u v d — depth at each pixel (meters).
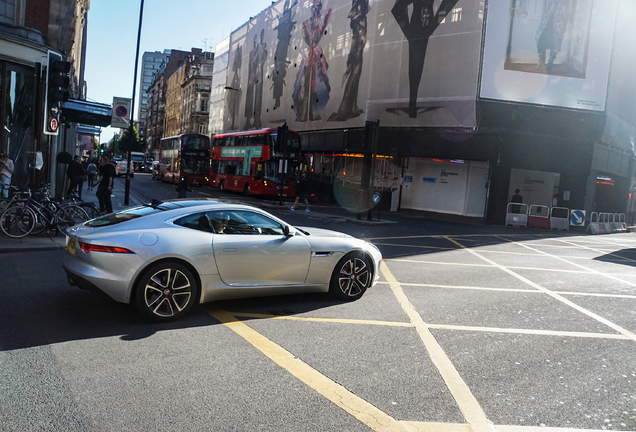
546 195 26.34
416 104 25.27
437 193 28.55
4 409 3.23
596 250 15.34
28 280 6.77
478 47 23.34
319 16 34.22
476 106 23.38
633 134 28.16
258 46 46.09
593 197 25.05
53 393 3.49
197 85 77.50
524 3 23.36
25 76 13.37
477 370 4.40
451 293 7.57
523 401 3.79
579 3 23.72
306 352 4.62
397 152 26.03
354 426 3.25
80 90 32.06
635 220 32.56
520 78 23.47
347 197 28.84
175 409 3.35
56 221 10.28
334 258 6.50
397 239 14.48
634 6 25.42
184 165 38.16
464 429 3.29
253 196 33.19
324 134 32.56
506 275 9.56
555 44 23.59
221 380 3.87
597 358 4.88
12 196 10.46
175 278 5.26
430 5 24.83
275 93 41.50
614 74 24.91
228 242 5.61
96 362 4.09
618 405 3.79
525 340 5.36
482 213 27.14
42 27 13.77
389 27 26.58
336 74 31.56
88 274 5.00
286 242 6.07
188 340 4.76
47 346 4.38
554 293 8.05
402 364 4.45
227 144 35.75
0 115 12.79
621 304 7.48
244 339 4.89
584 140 24.12
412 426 3.29
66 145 24.28
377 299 6.90
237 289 5.72
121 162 52.03
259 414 3.34
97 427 3.06
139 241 5.11
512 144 23.47
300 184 22.17
